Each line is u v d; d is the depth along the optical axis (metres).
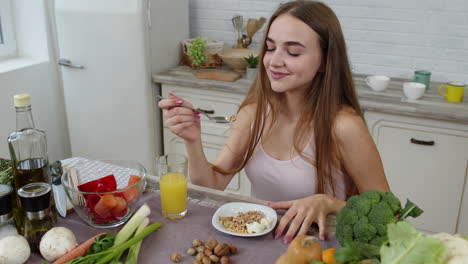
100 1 2.60
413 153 2.32
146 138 2.81
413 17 2.64
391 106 2.25
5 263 0.95
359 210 0.88
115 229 1.12
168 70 2.86
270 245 1.06
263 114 1.52
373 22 2.73
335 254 0.78
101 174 1.31
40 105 3.02
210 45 2.92
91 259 0.95
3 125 2.76
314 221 1.14
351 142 1.38
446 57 2.65
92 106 2.85
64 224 1.14
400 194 2.44
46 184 1.05
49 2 2.94
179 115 1.29
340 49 1.34
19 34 3.01
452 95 2.31
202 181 1.44
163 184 1.14
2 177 1.10
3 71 2.70
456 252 0.73
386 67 2.80
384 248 0.72
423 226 2.43
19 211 1.07
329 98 1.38
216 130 2.71
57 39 3.04
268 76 1.37
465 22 2.54
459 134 2.20
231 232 1.09
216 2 3.08
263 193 1.56
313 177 1.45
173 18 2.86
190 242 1.07
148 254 1.02
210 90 2.64
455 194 2.31
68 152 3.35
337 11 2.79
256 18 3.02
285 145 1.50
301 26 1.25
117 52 2.65
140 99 2.73
